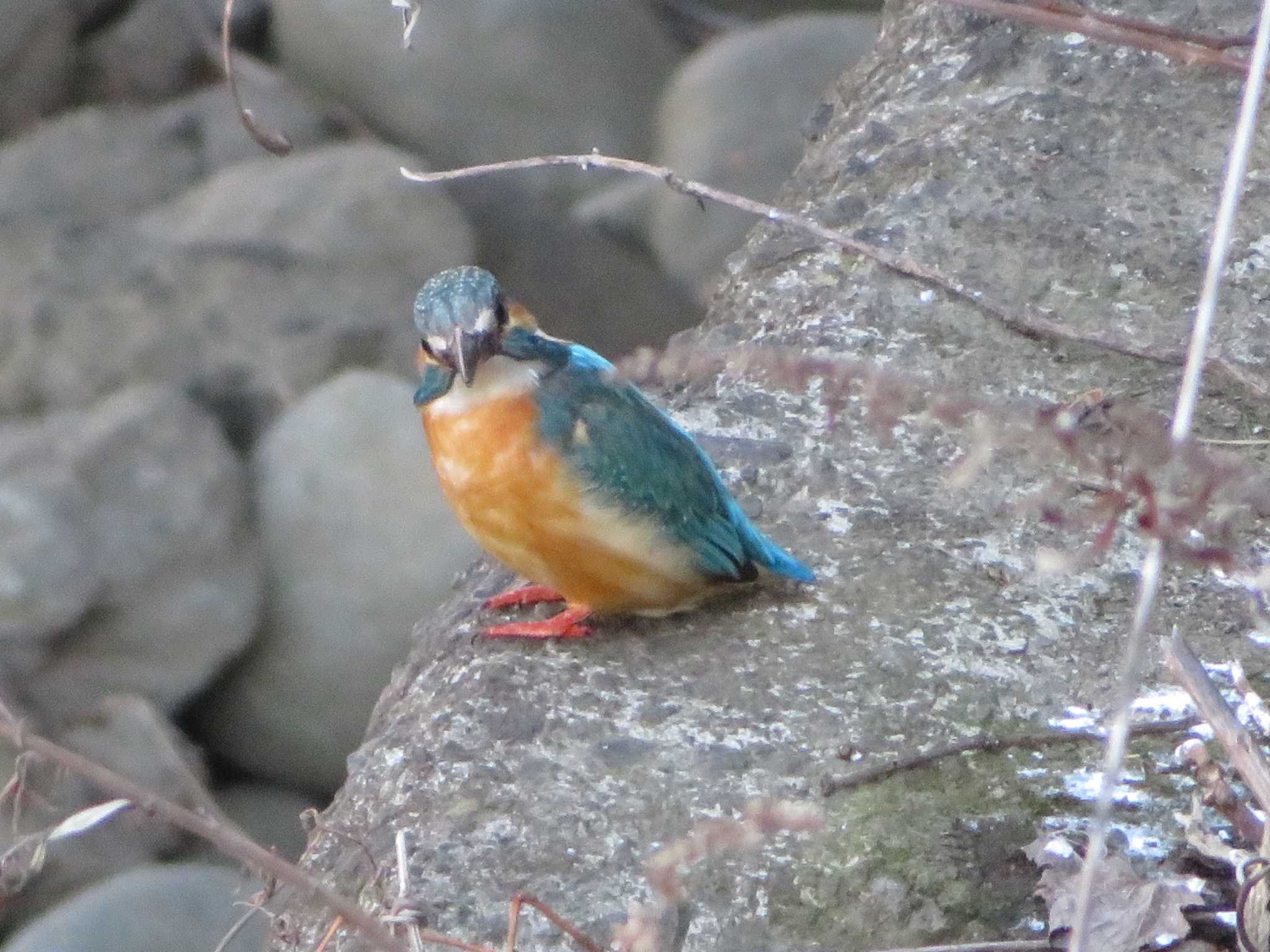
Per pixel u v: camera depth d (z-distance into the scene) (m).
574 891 5.69
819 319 8.01
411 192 18.02
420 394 6.41
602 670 6.55
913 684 6.39
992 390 7.55
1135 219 8.29
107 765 12.80
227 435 15.75
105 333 16.20
